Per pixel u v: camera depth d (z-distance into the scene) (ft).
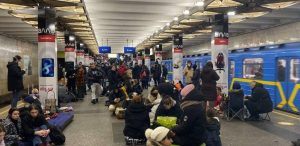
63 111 36.35
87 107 43.96
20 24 60.49
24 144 20.80
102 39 104.73
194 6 44.09
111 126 30.55
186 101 15.43
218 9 40.75
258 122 32.24
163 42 102.68
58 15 42.68
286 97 39.01
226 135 26.43
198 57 73.82
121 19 57.06
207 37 88.28
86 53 132.26
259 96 32.68
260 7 37.55
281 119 33.81
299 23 55.47
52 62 39.63
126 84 39.04
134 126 23.68
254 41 74.13
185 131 15.12
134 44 125.90
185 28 61.77
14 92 38.63
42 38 39.32
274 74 41.32
